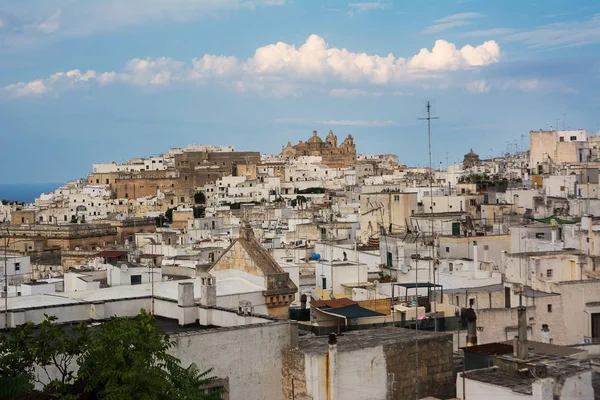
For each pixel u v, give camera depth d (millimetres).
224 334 40344
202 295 46875
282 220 178250
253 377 40844
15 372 35625
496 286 64562
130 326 37000
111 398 33938
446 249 89562
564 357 39406
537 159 188375
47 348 36594
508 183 165750
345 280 74438
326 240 122375
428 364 42188
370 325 54594
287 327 41844
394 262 86125
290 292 53250
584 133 193375
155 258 114812
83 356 36062
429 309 60312
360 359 40375
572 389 36344
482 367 40688
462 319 55719
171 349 39031
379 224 122062
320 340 43906
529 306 57938
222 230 177375
